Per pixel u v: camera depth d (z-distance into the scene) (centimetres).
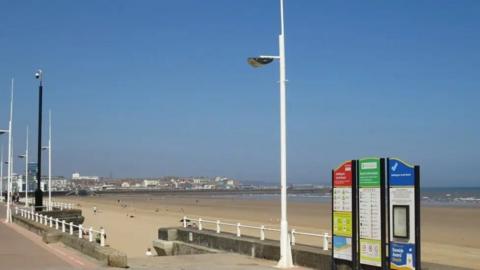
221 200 15112
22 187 11319
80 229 2486
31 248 2552
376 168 1434
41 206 5169
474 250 3512
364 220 1476
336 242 1582
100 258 2039
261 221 6347
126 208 10200
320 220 6419
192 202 13600
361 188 1489
